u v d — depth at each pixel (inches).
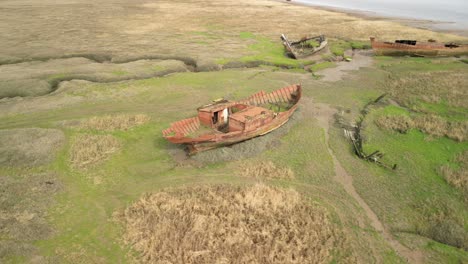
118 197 620.7
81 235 529.7
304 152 769.6
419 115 956.6
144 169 705.6
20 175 671.8
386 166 714.2
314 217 559.8
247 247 496.4
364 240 521.0
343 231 535.5
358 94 1117.1
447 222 558.6
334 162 731.4
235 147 773.3
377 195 628.4
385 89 1160.8
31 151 741.9
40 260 481.4
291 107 948.6
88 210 585.6
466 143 804.6
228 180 669.3
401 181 668.7
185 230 529.3
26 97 1055.0
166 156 753.6
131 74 1256.8
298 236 520.7
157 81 1206.3
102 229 542.3
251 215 557.6
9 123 890.7
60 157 737.0
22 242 510.6
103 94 1083.3
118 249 502.6
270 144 800.3
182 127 807.7
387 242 518.9
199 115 848.3
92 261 482.0
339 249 501.0
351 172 696.4
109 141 796.0
